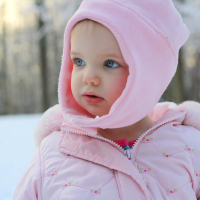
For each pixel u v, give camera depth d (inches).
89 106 32.5
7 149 105.2
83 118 32.3
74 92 33.3
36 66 533.0
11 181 71.4
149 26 31.6
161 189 31.8
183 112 38.4
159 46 32.2
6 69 524.4
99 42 30.4
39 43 336.5
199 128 38.6
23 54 517.3
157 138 35.2
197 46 261.1
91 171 31.7
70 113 34.9
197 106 39.1
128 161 31.8
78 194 29.9
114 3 31.3
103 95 31.1
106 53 30.4
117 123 31.1
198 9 223.3
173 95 279.6
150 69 31.5
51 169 32.7
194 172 34.0
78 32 31.8
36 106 581.6
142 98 31.2
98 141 33.8
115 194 30.4
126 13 30.9
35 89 579.8
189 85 373.4
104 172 31.6
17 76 550.0
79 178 31.3
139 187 30.9
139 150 34.3
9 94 550.3
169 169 33.1
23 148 106.2
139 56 30.5
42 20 286.2
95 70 30.8
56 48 443.8
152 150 34.2
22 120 180.7
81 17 31.4
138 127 36.5
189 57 362.9
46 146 35.8
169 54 33.4
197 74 365.7
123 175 31.4
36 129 39.3
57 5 253.8
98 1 31.9
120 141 35.1
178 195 31.9
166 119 36.8
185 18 225.0
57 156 34.0
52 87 468.8
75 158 33.2
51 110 39.6
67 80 36.7
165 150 34.3
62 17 246.5
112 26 29.4
